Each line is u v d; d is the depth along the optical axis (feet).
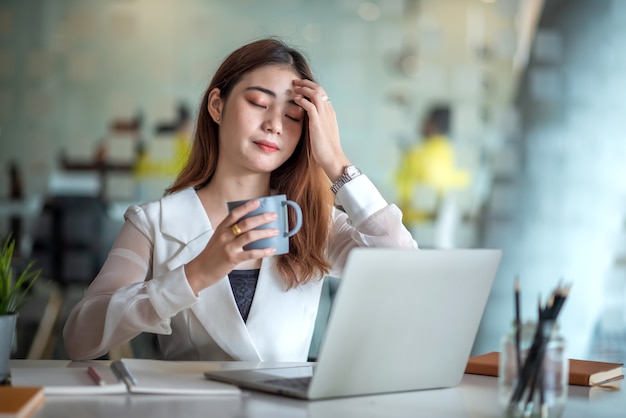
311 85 5.95
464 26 17.74
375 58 17.65
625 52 17.75
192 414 3.48
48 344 14.02
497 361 4.97
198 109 6.37
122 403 3.67
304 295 6.01
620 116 17.76
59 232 16.79
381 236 5.80
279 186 6.22
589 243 17.79
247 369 4.64
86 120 16.97
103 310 5.31
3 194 16.74
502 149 17.87
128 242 5.87
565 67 17.84
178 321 5.78
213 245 4.83
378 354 4.00
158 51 17.04
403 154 17.76
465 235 17.84
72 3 16.85
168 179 17.08
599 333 17.49
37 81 16.84
